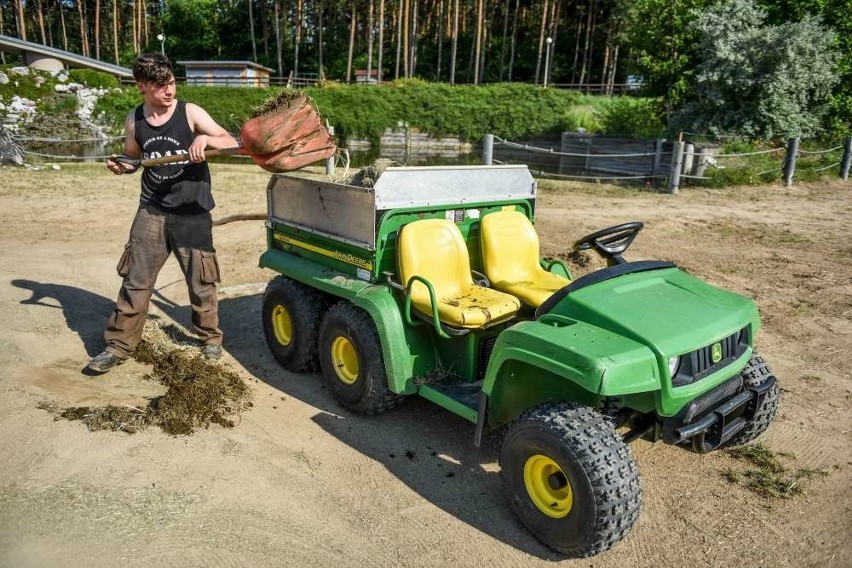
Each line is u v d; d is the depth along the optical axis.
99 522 3.15
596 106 33.75
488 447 4.07
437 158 26.86
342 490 3.55
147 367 4.97
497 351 3.26
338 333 4.36
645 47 20.91
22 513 3.17
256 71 39.44
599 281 3.46
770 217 11.49
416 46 49.88
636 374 2.86
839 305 6.85
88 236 9.17
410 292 3.93
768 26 17.70
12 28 57.03
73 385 4.57
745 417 3.69
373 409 4.25
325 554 3.03
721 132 17.11
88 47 53.22
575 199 13.35
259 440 4.03
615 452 2.89
